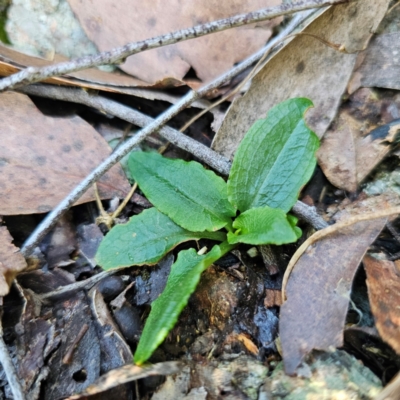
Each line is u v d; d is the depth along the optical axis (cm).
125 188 10
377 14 10
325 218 10
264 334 8
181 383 7
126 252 9
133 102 11
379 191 10
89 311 8
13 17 11
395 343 7
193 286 7
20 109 10
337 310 7
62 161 10
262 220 8
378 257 8
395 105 10
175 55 11
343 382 7
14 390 7
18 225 10
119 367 7
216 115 11
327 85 10
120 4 11
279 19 11
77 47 12
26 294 8
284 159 9
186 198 9
